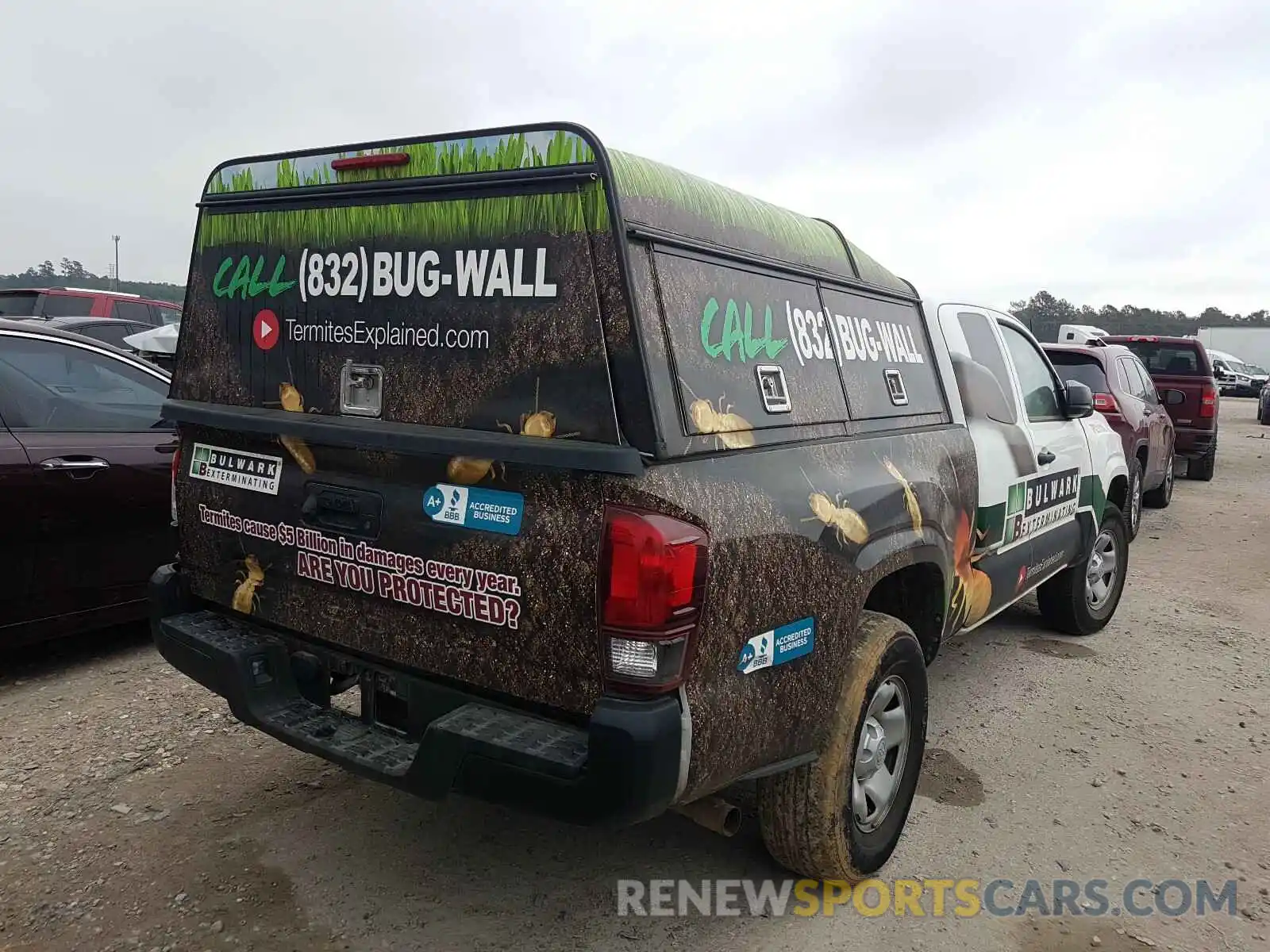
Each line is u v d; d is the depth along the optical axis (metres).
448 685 2.59
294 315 2.89
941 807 3.70
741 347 2.64
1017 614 6.36
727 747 2.43
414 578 2.58
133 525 4.75
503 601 2.40
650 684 2.21
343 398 2.77
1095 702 4.83
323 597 2.84
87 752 3.88
